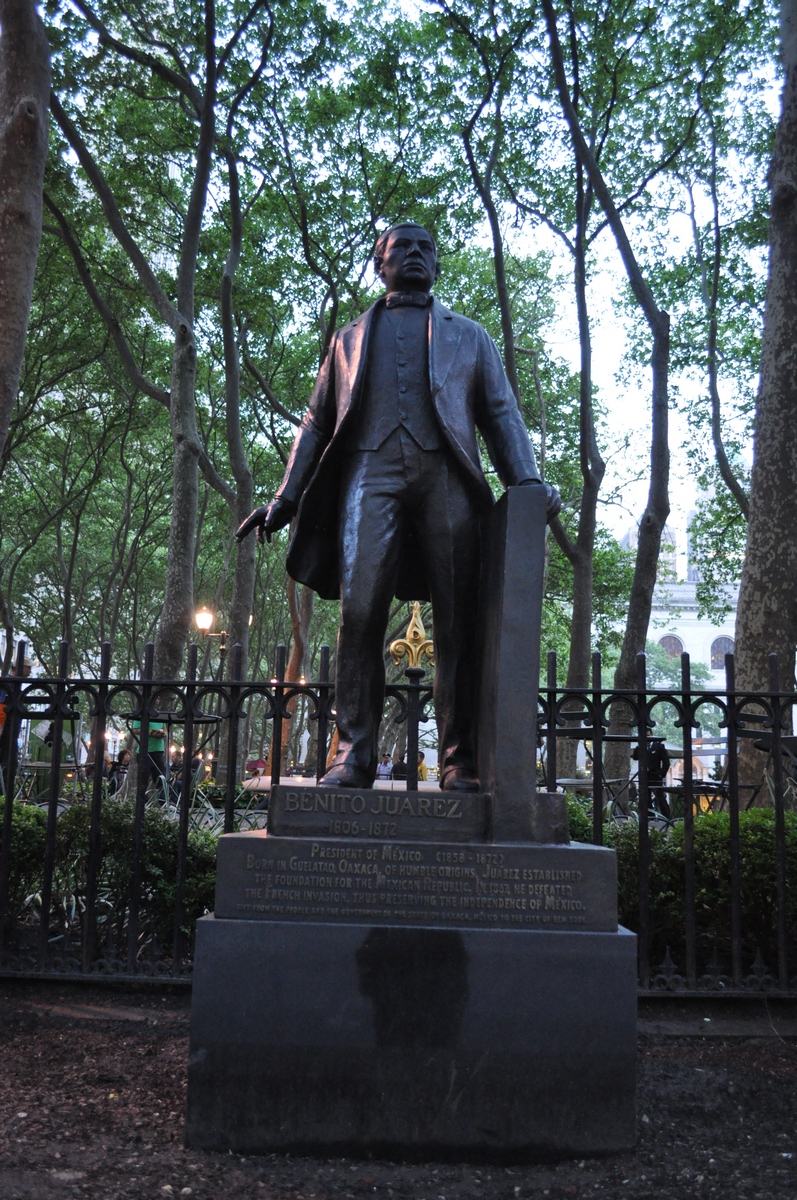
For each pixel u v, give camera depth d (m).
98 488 33.25
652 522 14.83
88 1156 3.26
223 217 18.95
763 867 5.87
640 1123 3.78
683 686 5.64
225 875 3.58
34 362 22.97
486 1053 3.42
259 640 33.03
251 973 3.46
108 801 6.82
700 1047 4.91
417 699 5.62
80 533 34.84
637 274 14.98
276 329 22.20
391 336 4.32
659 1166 3.29
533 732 3.73
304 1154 3.37
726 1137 3.64
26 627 35.50
